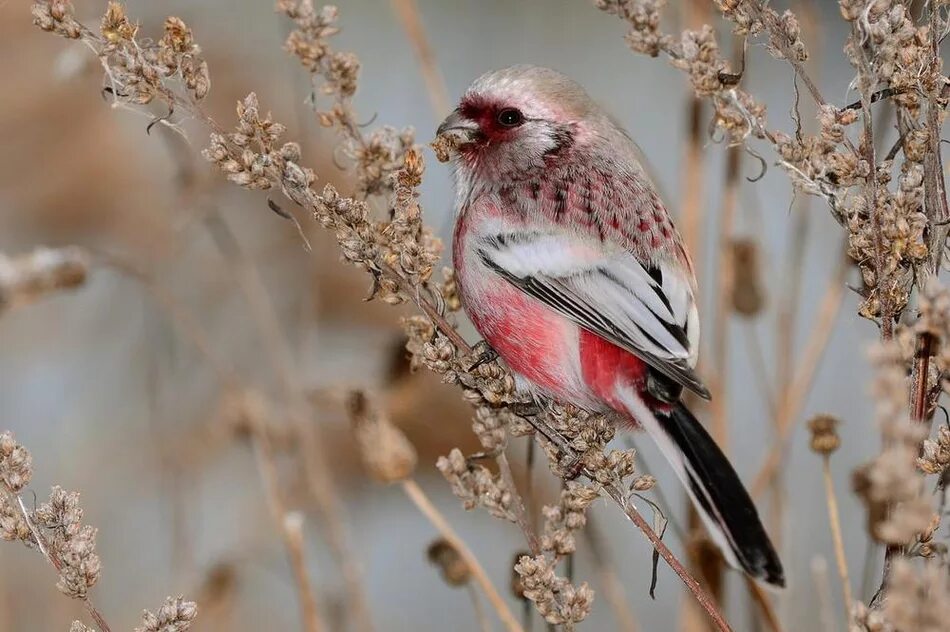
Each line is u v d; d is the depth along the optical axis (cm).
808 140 660
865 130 636
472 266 867
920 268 634
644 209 866
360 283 1297
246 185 685
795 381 940
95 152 1330
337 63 754
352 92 760
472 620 1310
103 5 1153
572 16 1645
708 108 984
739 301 974
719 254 991
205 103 1313
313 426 1107
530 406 743
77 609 1170
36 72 1323
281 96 1300
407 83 1595
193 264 1369
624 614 948
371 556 1319
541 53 1639
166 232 1320
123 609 1175
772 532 929
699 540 914
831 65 1382
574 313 834
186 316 1040
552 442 722
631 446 903
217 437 1208
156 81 665
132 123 1362
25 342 1364
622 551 1307
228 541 1193
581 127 907
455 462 732
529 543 719
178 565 1122
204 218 1166
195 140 1283
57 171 1332
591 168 886
